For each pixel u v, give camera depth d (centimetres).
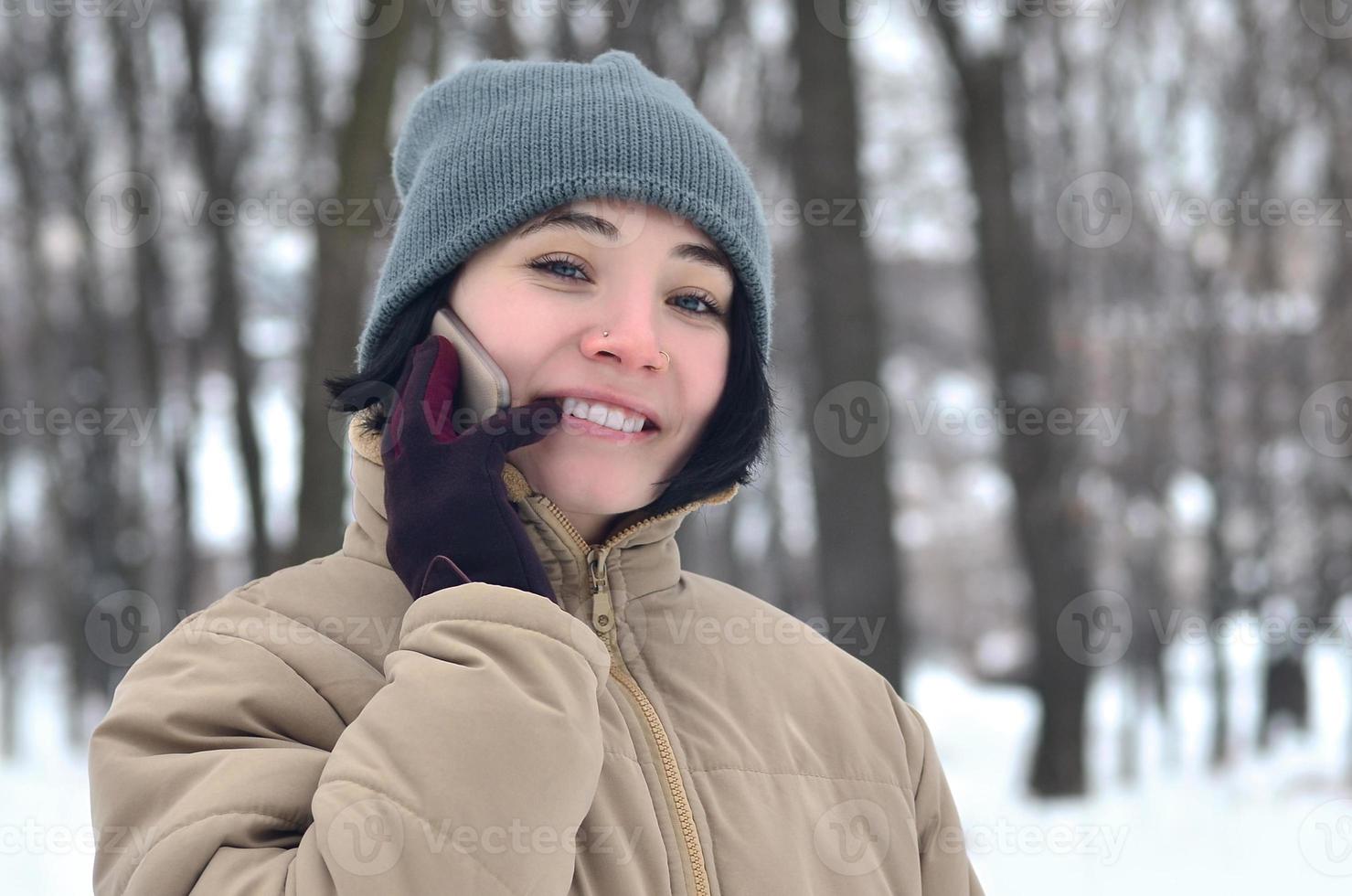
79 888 547
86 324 1413
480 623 120
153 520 1471
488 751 112
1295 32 1285
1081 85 1300
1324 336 1295
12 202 1448
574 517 150
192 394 1341
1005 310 984
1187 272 1357
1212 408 1366
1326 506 1327
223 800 118
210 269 1238
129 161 1292
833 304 745
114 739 126
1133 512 1366
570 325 140
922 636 2241
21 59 1386
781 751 151
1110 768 1233
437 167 147
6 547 1608
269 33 1254
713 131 154
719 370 150
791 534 1557
